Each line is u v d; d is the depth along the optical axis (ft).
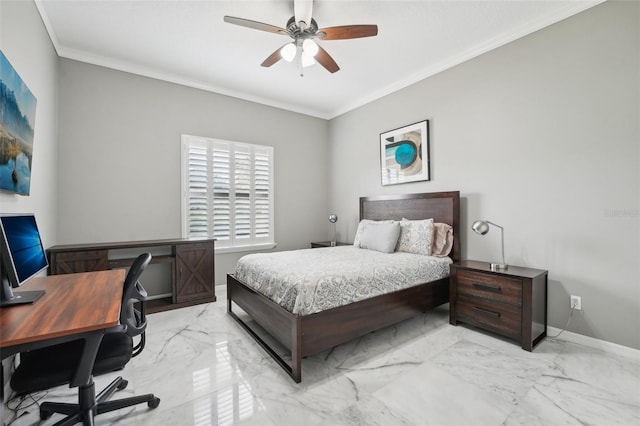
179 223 12.24
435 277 9.64
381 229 11.58
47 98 8.55
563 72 8.11
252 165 14.15
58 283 5.60
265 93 13.87
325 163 17.02
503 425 4.94
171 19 8.36
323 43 9.67
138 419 5.11
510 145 9.25
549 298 8.42
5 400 5.49
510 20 8.49
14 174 5.85
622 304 7.24
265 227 14.60
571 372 6.51
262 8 7.90
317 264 8.55
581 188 7.85
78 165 10.23
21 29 6.49
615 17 7.23
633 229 7.07
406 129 12.44
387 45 9.79
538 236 8.66
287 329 6.61
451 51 10.21
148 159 11.55
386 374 6.50
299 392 5.87
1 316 3.91
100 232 10.65
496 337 8.39
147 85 11.52
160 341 8.16
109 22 8.49
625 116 7.14
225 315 10.24
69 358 4.39
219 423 5.02
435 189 11.48
